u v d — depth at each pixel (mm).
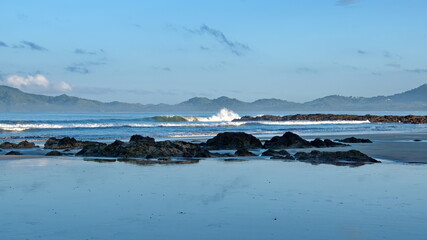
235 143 28875
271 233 8344
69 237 8117
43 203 10891
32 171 16734
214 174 16125
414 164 19781
